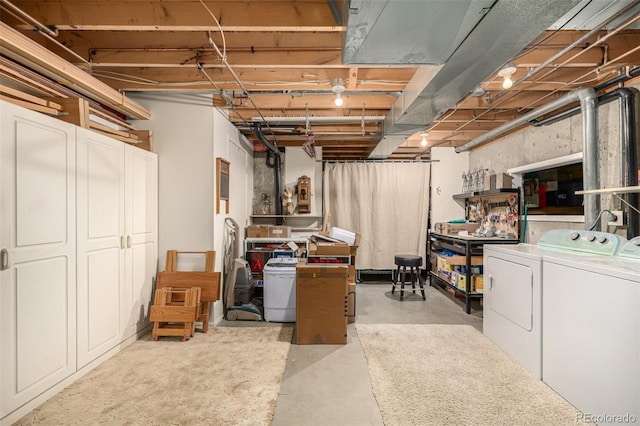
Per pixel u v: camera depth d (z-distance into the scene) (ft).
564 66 8.50
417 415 6.20
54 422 6.00
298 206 17.49
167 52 8.43
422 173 18.65
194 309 10.03
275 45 8.20
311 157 17.71
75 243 7.53
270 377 7.62
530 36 5.69
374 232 18.58
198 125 11.16
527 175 13.25
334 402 6.62
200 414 6.23
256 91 11.24
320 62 8.39
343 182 18.75
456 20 5.22
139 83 9.94
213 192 11.16
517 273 8.39
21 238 6.23
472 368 8.06
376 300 14.40
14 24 6.81
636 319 5.26
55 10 6.63
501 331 9.18
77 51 8.38
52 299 6.90
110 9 6.66
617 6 6.21
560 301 6.93
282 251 14.30
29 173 6.42
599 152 9.28
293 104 11.71
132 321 9.68
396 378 7.57
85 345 7.77
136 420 6.05
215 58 8.39
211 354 8.86
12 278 6.06
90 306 7.97
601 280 5.91
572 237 8.36
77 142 7.63
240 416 6.17
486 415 6.20
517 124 12.13
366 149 19.62
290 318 11.55
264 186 17.67
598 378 5.94
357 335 10.27
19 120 6.22
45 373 6.67
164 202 11.15
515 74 9.45
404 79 9.62
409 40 5.82
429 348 9.27
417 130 12.13
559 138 11.55
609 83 8.80
